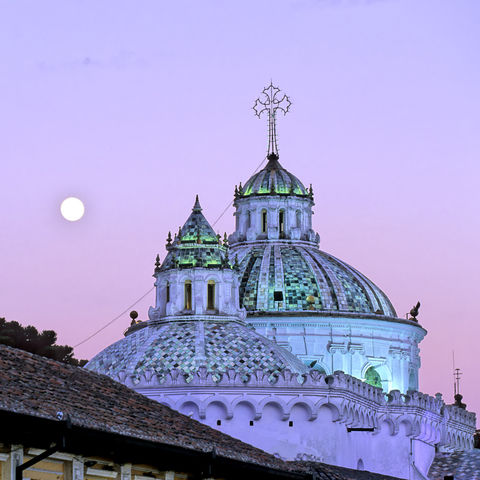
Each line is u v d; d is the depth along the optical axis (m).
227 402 196.38
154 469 98.56
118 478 94.31
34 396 94.00
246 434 196.62
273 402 197.62
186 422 117.00
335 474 166.75
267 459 117.81
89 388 108.44
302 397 198.62
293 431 198.38
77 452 89.19
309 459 195.12
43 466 88.81
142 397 117.69
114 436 90.69
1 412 82.75
